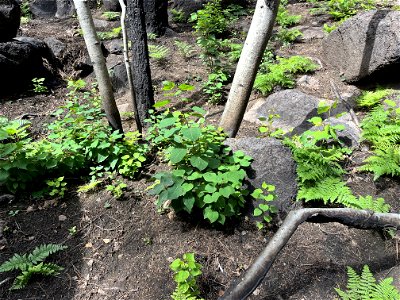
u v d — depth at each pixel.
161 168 3.88
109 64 6.45
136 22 4.32
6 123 4.46
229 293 2.39
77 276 2.82
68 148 3.70
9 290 2.68
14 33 5.98
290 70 5.69
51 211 3.41
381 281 2.59
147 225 3.26
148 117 4.84
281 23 8.18
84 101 5.70
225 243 3.07
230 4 9.90
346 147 3.99
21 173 3.48
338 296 2.64
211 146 3.22
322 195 3.20
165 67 6.68
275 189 3.36
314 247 3.04
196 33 8.48
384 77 5.02
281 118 4.84
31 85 5.99
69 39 7.73
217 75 5.54
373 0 8.62
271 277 2.81
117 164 3.85
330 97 5.13
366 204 3.06
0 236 3.09
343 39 5.59
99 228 3.24
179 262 2.48
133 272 2.86
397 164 3.55
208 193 3.02
